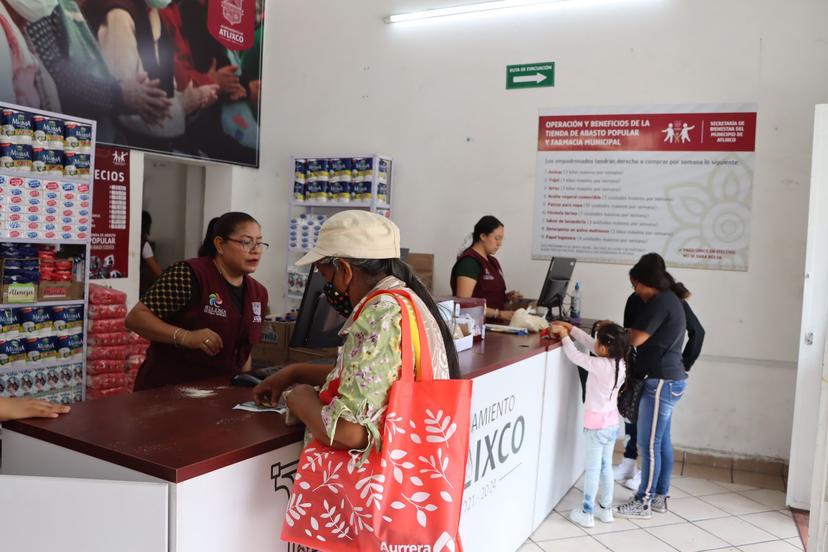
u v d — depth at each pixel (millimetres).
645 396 3537
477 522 2633
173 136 5199
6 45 4086
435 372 1502
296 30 5848
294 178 5547
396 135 5504
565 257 4500
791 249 4387
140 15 4891
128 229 4910
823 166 3664
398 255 1627
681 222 4664
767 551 3229
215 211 5879
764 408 4488
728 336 4555
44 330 3646
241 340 2580
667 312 3424
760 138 4434
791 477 3807
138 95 4910
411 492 1431
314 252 1591
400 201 5512
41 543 1398
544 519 3510
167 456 1417
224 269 2510
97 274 4703
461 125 5277
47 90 4324
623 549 3199
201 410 1803
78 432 1565
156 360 2479
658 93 4684
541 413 3287
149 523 1342
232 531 1493
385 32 5520
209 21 5430
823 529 2395
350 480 1430
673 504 3836
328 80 5742
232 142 5727
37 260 3602
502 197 5164
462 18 5238
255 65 5902
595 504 3691
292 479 1674
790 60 4344
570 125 4930
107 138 4715
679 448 4695
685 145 4625
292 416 1659
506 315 4164
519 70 5070
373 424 1403
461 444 1469
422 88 5402
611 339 3322
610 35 4797
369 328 1438
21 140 3453
